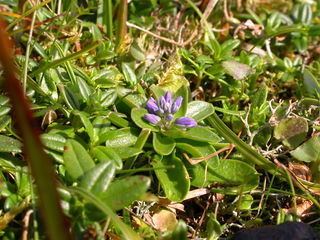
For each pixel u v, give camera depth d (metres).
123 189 0.08
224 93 0.12
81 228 0.08
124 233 0.08
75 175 0.08
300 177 0.11
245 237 0.09
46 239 0.08
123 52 0.12
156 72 0.12
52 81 0.11
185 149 0.10
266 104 0.12
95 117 0.10
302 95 0.12
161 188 0.10
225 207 0.10
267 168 0.10
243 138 0.11
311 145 0.11
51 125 0.10
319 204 0.10
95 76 0.11
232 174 0.10
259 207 0.10
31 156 0.06
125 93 0.11
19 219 0.09
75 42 0.12
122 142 0.10
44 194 0.06
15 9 0.12
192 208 0.10
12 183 0.09
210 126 0.11
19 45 0.12
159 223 0.10
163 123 0.10
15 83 0.05
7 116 0.09
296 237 0.08
